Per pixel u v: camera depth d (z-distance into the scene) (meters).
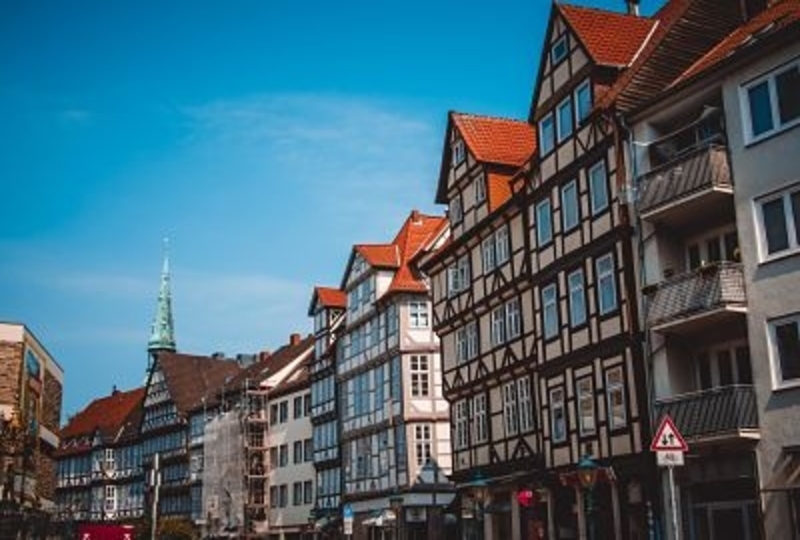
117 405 106.88
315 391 61.75
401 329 48.25
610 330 25.17
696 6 26.45
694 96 22.61
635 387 23.86
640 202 23.50
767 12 23.53
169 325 131.00
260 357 86.44
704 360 22.89
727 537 21.06
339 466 56.69
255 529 67.56
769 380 19.81
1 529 43.12
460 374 36.34
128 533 43.25
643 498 23.56
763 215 20.50
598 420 25.56
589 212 26.50
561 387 27.70
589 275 26.34
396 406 48.12
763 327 20.11
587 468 24.45
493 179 34.38
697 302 21.25
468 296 35.81
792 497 19.06
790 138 19.94
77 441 107.62
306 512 62.47
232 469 70.19
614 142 25.25
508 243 32.50
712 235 23.05
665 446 14.10
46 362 58.66
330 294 62.25
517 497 30.52
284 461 66.69
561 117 28.44
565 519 27.92
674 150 23.89
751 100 20.95
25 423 48.91
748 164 20.83
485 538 32.59
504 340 32.81
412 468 46.41
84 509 101.94
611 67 26.53
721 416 20.39
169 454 86.56
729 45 23.20
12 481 45.38
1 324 49.41
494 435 33.12
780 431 19.45
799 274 19.52
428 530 45.72
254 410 70.06
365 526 50.97
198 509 78.88
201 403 81.38
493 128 36.59
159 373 92.25
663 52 25.83
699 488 21.91
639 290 24.02
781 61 20.22
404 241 53.16
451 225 37.72
